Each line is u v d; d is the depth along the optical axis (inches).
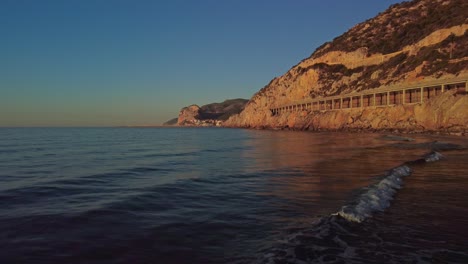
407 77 3002.0
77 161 1028.5
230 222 355.3
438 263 246.1
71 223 354.6
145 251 273.0
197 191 534.9
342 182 568.1
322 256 257.3
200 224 349.4
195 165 903.1
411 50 3489.2
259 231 321.7
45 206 433.7
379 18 5103.3
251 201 455.8
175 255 263.9
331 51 4906.5
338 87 4252.0
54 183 621.3
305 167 790.5
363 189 494.6
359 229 319.0
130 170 810.2
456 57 2753.4
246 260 251.1
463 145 1364.4
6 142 2133.4
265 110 5866.1
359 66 4394.7
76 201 464.4
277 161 953.5
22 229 332.2
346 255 259.1
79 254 267.0
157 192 528.4
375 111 3139.8
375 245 279.7
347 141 1851.6
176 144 2006.6
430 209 390.3
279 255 259.1
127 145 1902.1
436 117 2411.4
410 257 256.2
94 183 621.3
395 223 337.1
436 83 2524.6
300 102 4601.4
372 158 935.0
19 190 550.0
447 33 3189.0
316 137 2491.4
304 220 353.7
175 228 336.5
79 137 3061.0
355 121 3344.0
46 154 1279.5
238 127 7790.4
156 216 384.2
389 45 4291.3
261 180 629.6
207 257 258.7
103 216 383.6
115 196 498.6
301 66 5442.9
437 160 868.6
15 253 267.9
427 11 4451.3
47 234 317.1
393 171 642.8
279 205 425.1
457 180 581.6
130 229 333.7
